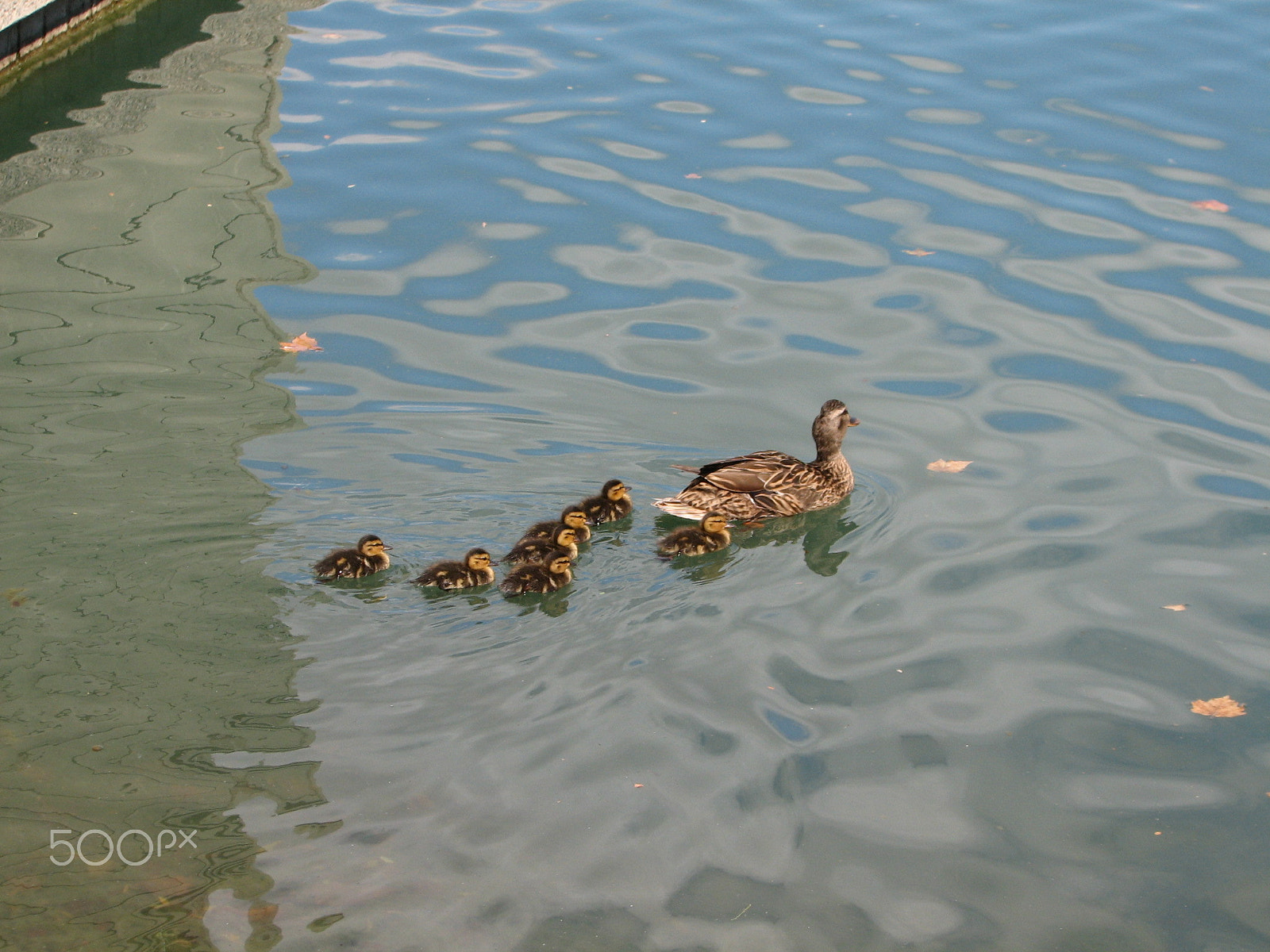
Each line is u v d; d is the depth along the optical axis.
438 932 6.51
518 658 8.62
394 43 19.34
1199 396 11.83
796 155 16.03
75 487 10.11
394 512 10.27
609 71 18.39
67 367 11.80
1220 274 13.64
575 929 6.56
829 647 8.85
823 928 6.66
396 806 7.29
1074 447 11.23
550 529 10.15
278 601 9.10
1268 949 6.65
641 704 8.17
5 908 6.58
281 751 7.66
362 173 15.52
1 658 8.34
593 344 12.55
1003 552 9.97
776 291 13.42
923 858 7.12
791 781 7.61
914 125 16.81
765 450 11.10
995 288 13.47
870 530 10.39
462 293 13.30
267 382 11.80
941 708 8.27
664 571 9.82
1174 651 8.84
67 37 18.72
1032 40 19.55
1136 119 16.92
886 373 12.23
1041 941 6.65
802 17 20.62
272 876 6.80
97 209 14.53
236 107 17.08
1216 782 7.73
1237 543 9.97
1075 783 7.70
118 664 8.34
